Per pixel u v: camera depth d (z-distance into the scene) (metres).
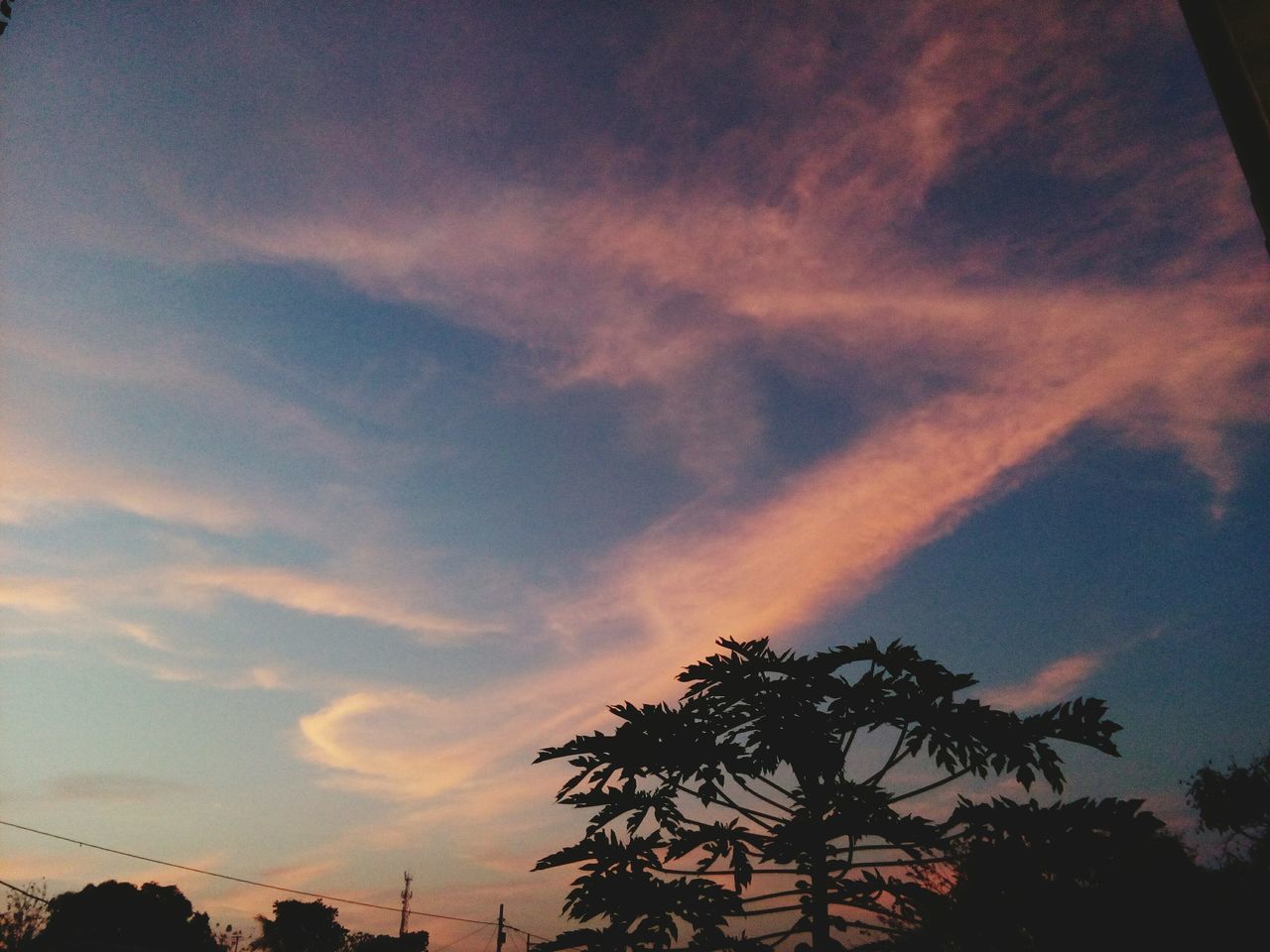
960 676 4.00
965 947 3.25
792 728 4.09
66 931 29.41
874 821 3.77
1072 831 3.27
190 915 41.88
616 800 4.34
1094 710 3.80
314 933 50.03
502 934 42.97
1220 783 10.83
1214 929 2.85
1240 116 1.22
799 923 3.73
